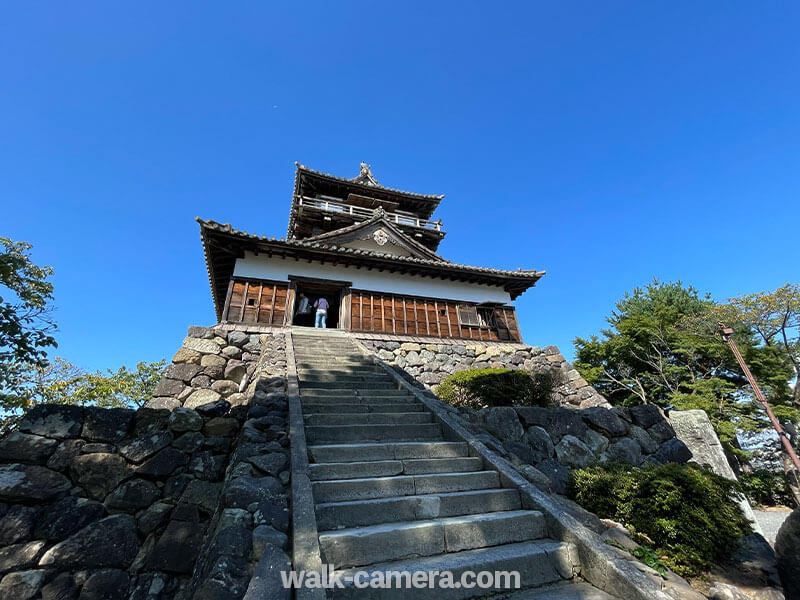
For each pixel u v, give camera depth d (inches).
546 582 103.7
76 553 158.9
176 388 288.4
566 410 227.9
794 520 93.6
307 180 713.0
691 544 131.3
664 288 840.9
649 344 688.4
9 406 346.3
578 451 211.2
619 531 136.9
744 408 553.6
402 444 162.1
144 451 189.0
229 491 110.3
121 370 564.7
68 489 170.4
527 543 116.1
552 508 126.6
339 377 259.0
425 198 786.2
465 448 171.3
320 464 137.9
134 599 155.7
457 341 466.3
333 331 412.2
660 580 104.0
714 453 245.4
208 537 114.1
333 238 558.3
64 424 181.8
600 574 101.7
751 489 467.5
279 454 137.3
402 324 456.1
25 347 278.5
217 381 309.0
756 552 138.1
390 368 290.4
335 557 98.0
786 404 561.0
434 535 110.4
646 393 666.8
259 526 98.0
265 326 386.6
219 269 446.9
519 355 474.0
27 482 164.1
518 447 198.8
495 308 514.3
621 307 885.2
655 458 226.7
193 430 204.2
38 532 158.4
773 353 557.3
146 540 171.3
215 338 338.6
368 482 130.7
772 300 538.6
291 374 237.5
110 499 174.2
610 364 732.7
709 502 142.7
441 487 139.3
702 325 628.4
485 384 270.2
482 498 132.5
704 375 626.8
